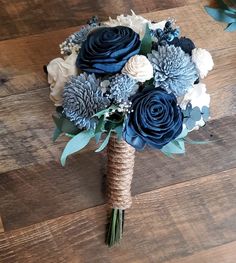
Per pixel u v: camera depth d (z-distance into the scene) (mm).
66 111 481
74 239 601
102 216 612
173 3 715
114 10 707
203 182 639
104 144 495
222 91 676
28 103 645
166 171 639
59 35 685
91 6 705
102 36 473
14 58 664
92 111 471
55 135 519
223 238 618
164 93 470
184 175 639
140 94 469
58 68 497
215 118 664
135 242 607
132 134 475
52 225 604
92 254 598
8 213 604
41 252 593
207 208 628
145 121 466
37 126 639
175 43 500
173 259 604
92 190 622
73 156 632
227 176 644
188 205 628
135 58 461
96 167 631
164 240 611
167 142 476
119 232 600
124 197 589
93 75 471
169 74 470
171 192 631
